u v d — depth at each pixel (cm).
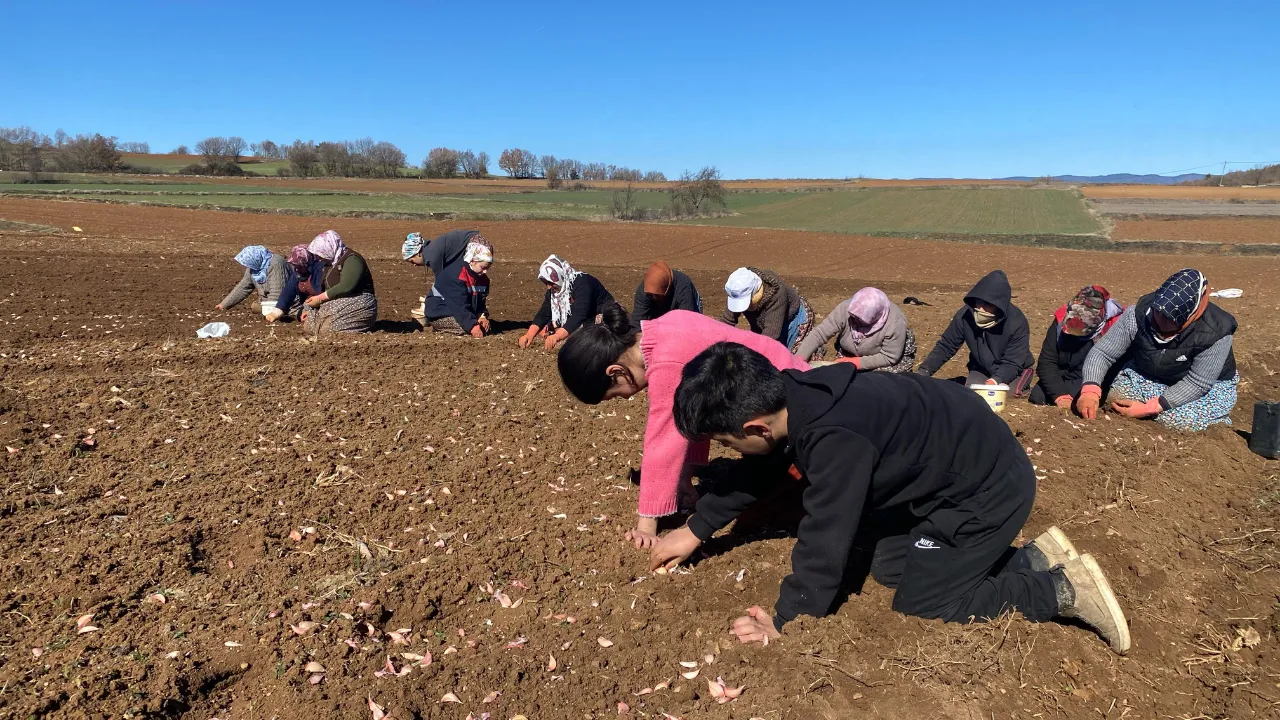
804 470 271
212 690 271
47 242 1633
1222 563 385
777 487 377
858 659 281
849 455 258
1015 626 300
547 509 419
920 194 6369
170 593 326
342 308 852
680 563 362
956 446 269
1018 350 622
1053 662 287
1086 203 5447
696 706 263
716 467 477
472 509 418
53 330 807
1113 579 351
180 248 1733
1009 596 300
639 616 318
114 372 646
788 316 590
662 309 609
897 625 302
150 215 2856
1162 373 568
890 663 280
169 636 294
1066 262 2575
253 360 716
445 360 745
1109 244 3278
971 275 2250
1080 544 375
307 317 872
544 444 521
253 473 450
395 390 631
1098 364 582
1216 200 5756
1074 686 279
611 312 335
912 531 307
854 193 6681
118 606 314
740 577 346
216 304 1030
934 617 305
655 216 4825
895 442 264
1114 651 301
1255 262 2608
